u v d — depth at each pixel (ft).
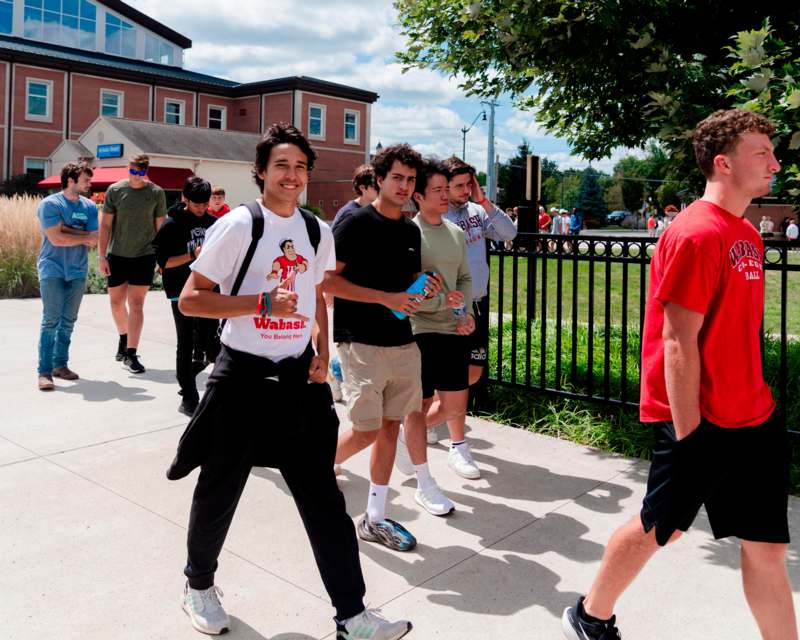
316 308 9.50
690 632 9.00
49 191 102.42
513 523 12.08
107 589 9.76
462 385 13.53
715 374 7.33
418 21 20.02
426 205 12.66
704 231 7.13
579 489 13.58
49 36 124.36
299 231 8.67
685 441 7.26
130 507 12.35
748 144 7.30
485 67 20.22
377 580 10.18
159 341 26.68
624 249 16.33
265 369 8.35
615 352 23.38
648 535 7.65
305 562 10.62
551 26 17.17
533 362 22.00
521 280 49.60
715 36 18.72
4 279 37.81
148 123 104.68
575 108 20.70
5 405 18.16
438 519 12.21
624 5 17.11
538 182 28.02
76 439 15.74
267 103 129.80
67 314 20.40
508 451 15.69
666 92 16.21
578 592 9.90
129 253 21.53
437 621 9.18
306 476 8.54
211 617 8.81
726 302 7.23
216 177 104.32
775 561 7.54
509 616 9.30
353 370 11.18
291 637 8.79
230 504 8.69
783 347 14.29
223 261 8.20
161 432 16.29
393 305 10.68
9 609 9.24
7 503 12.41
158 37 136.87
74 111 115.14
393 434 11.43
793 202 17.38
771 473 7.45
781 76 14.38
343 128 132.87
